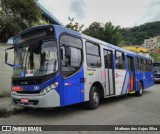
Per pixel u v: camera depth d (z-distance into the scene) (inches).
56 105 268.1
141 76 589.0
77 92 307.3
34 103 275.0
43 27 292.2
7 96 485.1
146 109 362.9
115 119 286.8
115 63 436.5
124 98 517.3
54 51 278.8
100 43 388.2
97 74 364.8
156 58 2370.8
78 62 317.1
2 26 492.1
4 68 502.0
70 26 1050.1
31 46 300.5
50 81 268.1
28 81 282.0
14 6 518.0
